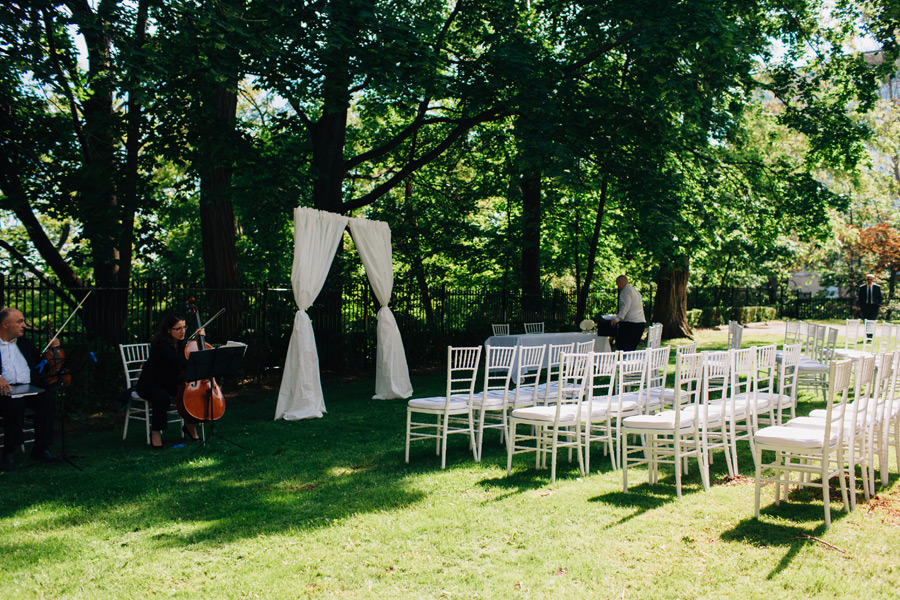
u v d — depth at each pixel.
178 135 11.22
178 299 10.95
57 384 6.95
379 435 7.76
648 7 11.78
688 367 5.10
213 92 10.88
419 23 11.42
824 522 4.27
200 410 7.36
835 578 3.43
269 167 11.15
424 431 8.02
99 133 10.89
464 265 18.98
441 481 5.67
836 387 4.18
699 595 3.33
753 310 29.56
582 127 12.65
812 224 15.60
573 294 19.64
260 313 12.41
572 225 18.98
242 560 4.04
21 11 8.53
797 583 3.39
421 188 18.41
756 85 15.38
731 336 9.27
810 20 15.93
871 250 33.44
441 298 15.62
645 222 12.75
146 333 10.58
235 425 8.53
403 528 4.47
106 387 9.53
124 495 5.50
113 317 10.22
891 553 3.72
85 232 10.63
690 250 15.38
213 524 4.71
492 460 6.43
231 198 11.88
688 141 13.72
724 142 16.28
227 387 11.50
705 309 25.17
